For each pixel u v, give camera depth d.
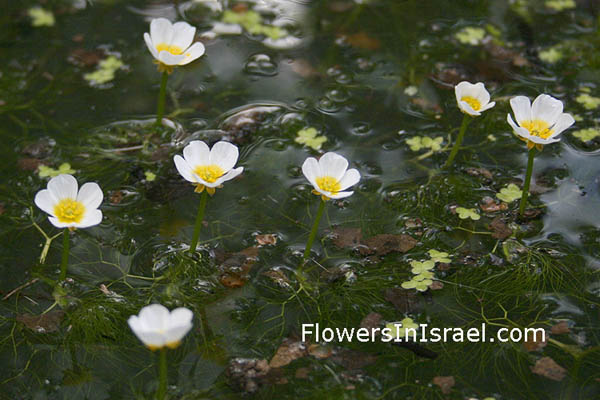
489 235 3.95
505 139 4.60
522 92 4.97
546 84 5.06
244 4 5.71
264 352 3.27
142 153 4.38
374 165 4.37
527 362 3.28
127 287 3.57
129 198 4.08
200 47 4.10
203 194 3.51
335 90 4.93
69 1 5.57
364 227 3.98
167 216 3.98
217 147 3.39
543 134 3.70
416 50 5.33
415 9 5.76
